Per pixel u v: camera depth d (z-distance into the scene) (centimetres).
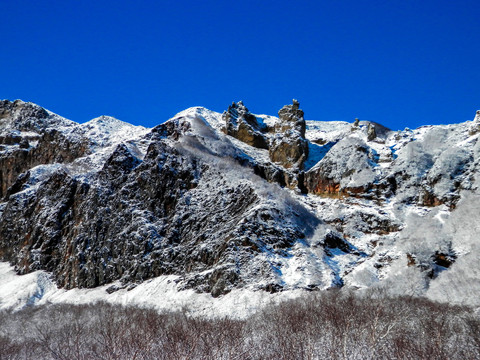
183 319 4231
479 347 2659
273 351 2803
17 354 3616
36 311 6500
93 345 3130
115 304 6066
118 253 7512
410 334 2864
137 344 2961
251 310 5200
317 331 3086
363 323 3003
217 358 2722
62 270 8031
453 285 5231
